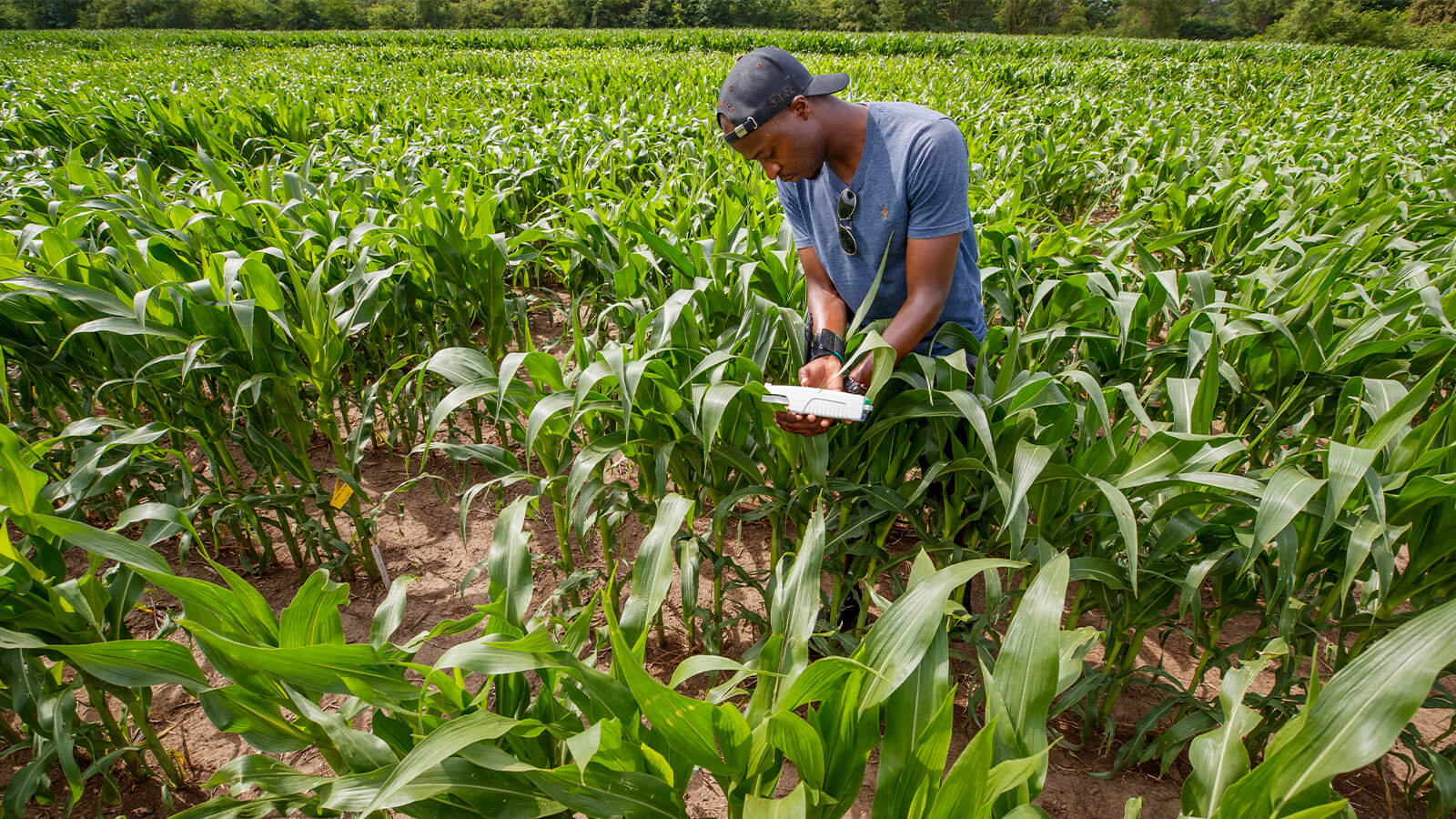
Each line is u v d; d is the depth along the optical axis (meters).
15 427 2.84
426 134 7.59
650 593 1.61
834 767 1.36
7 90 10.85
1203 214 5.21
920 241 1.96
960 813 1.13
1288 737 1.08
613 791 1.30
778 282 2.81
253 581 2.94
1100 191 6.98
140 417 2.93
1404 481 1.70
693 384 2.16
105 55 23.17
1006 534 2.09
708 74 13.47
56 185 3.99
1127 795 2.11
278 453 2.64
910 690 1.32
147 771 2.16
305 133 8.61
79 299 2.36
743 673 1.20
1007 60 20.70
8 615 1.53
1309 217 4.40
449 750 1.15
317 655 1.28
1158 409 2.91
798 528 2.39
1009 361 2.09
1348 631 1.92
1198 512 2.13
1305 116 10.34
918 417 2.08
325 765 2.21
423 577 2.97
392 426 3.46
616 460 3.58
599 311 4.21
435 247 3.31
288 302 3.12
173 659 1.31
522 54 23.06
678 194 4.88
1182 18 84.38
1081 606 2.22
